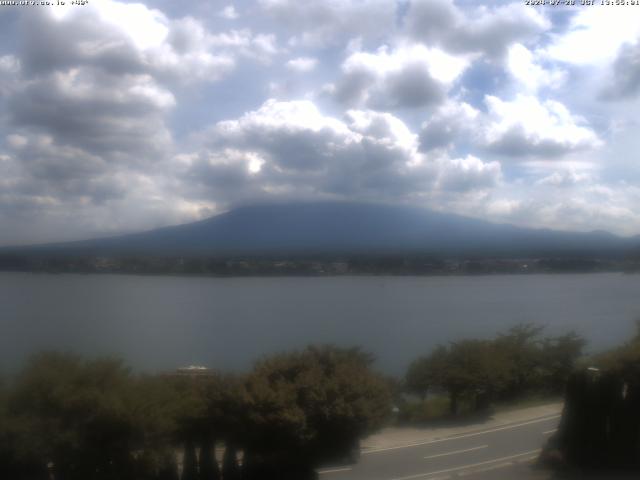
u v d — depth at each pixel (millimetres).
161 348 35875
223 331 44875
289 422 15359
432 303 67312
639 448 16734
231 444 15789
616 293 72188
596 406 17312
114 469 13391
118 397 13719
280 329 47250
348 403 16234
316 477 16266
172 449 14836
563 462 17531
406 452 20078
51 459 13062
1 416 12797
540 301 67438
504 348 29750
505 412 26688
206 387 16000
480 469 17891
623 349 18750
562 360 30109
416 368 27516
